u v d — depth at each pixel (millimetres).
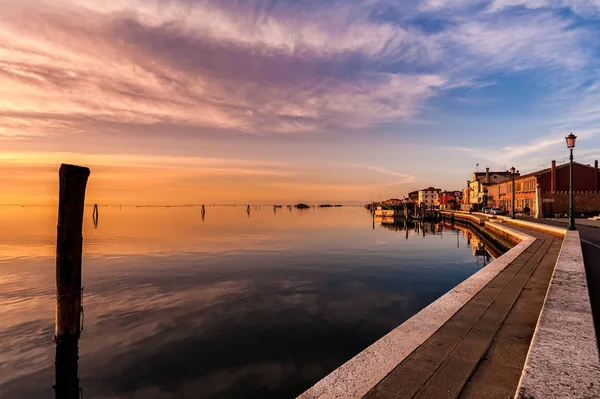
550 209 55531
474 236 52875
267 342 11820
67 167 12211
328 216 144750
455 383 4277
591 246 16031
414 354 5117
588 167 55781
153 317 14578
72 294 12352
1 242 44688
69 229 12344
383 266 27109
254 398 8477
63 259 12234
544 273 10852
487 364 4785
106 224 85500
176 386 9117
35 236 53250
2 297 17938
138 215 156250
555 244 18281
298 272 24625
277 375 9570
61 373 9977
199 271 25031
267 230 66438
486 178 94688
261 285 20469
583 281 6316
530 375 2824
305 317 14398
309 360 10445
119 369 10117
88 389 9148
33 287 20109
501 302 7777
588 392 2529
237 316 14602
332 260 30141
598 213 54375
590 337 3625
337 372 4586
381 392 4086
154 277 22938
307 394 4070
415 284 20656
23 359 10875
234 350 11227
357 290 19172
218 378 9469
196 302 16828
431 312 7047
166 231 63500
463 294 8422
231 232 61500
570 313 4438
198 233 59094
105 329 13234
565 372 2857
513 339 5660
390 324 13477
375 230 66375
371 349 5285
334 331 12766
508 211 70375
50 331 13156
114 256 32438
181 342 11914
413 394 4039
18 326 13688
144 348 11477
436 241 46062
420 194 165500
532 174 59875
